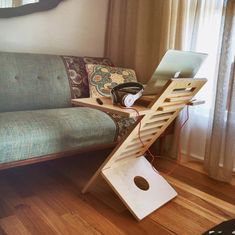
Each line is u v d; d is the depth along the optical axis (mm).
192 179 2184
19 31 2477
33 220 1531
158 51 2633
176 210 1718
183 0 2361
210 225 1588
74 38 2832
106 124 1960
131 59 2908
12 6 2381
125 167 1774
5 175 2061
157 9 2625
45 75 2295
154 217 1631
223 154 2174
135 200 1649
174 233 1499
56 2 2600
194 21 2332
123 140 1591
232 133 2098
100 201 1764
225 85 2092
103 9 2979
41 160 1680
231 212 1735
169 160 2549
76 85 2439
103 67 2502
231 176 2152
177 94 1552
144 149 1924
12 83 2098
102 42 3057
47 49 2674
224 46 2059
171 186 1982
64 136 1734
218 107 2131
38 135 1625
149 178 1830
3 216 1552
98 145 1948
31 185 1930
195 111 2504
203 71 2367
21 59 2215
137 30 2721
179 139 2514
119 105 1448
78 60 2564
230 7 2008
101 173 1670
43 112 1963
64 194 1827
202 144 2529
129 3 2803
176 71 1475
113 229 1498
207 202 1841
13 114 1849
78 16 2809
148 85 1454
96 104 1477
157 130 1851
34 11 2500
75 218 1572
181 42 2406
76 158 2455
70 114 1951
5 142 1503
